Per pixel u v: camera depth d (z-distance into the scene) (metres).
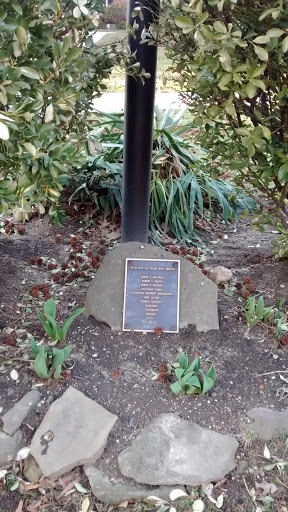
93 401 1.99
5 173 1.86
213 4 1.71
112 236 3.50
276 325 2.45
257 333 2.41
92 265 3.02
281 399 2.08
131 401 2.03
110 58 2.31
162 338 2.36
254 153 2.31
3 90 1.47
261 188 2.66
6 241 3.36
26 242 3.40
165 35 2.29
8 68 1.48
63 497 1.77
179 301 2.42
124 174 2.94
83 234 3.56
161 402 2.03
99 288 2.43
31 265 3.05
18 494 1.77
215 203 4.02
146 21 2.49
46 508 1.73
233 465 1.86
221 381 2.14
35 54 1.64
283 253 2.72
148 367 2.21
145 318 2.39
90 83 2.19
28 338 2.33
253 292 2.75
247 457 1.90
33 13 1.65
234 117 2.49
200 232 3.64
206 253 3.34
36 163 1.77
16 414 1.95
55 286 2.81
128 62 2.38
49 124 1.70
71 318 2.20
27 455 1.85
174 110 4.64
